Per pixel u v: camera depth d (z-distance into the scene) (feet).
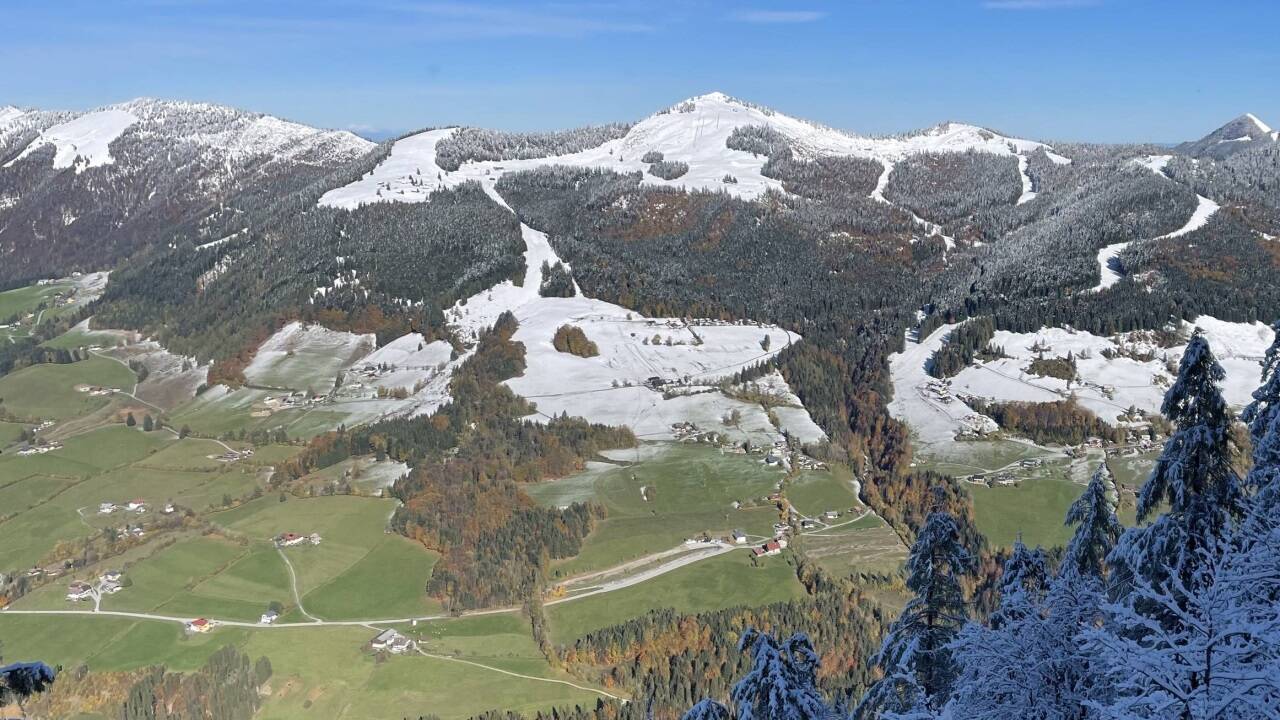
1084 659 67.97
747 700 101.71
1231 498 91.71
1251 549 60.75
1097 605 71.46
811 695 101.65
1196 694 50.37
